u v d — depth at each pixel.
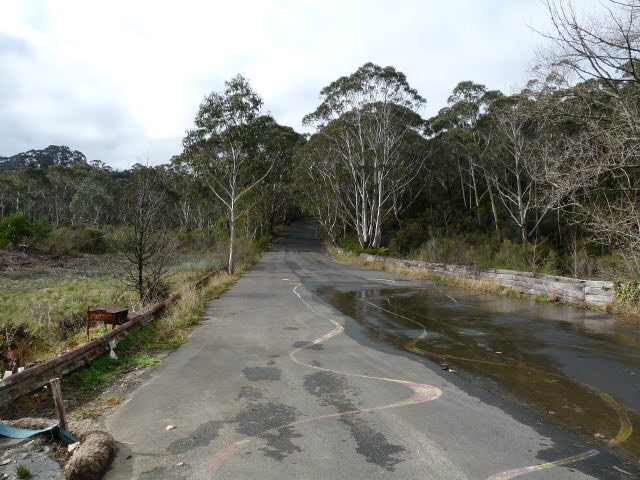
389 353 7.56
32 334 10.00
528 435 4.24
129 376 6.30
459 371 6.47
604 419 4.64
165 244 14.70
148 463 3.69
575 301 12.79
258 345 8.20
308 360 7.12
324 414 4.79
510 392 5.53
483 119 41.19
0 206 78.81
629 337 8.62
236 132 25.75
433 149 49.62
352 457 3.78
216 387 5.74
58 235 47.41
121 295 16.77
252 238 57.31
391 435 4.23
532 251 19.67
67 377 6.03
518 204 38.06
